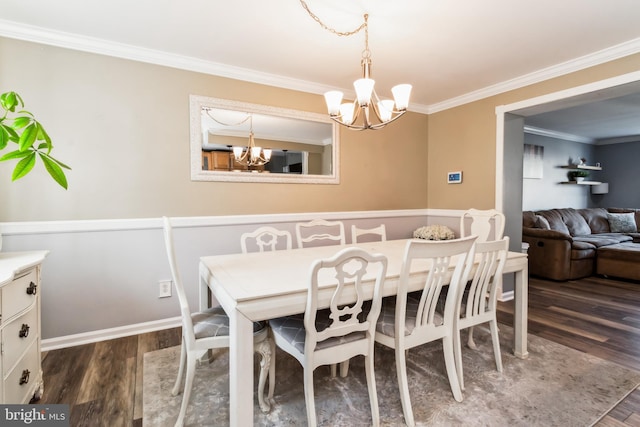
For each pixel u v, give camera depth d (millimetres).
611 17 2117
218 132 2879
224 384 1902
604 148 6625
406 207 4055
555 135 5934
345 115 2141
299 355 1471
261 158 3076
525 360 2182
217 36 2348
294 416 1627
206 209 2842
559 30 2281
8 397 1409
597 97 2846
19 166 1516
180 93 2701
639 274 4086
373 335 1579
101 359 2176
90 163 2408
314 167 3363
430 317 1726
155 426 1545
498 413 1637
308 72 3012
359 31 2283
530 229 4570
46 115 2277
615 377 1969
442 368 2082
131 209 2551
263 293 1350
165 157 2662
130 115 2525
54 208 2312
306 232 3342
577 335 2580
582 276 4422
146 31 2271
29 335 1618
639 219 5688
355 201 3656
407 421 1555
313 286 1345
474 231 2859
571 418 1597
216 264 1907
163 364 2117
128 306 2562
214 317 1728
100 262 2461
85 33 2291
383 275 1491
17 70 2199
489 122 3498
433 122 4145
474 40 2420
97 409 1660
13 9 1995
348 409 1675
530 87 3125
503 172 3412
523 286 2197
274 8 1999
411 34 2326
